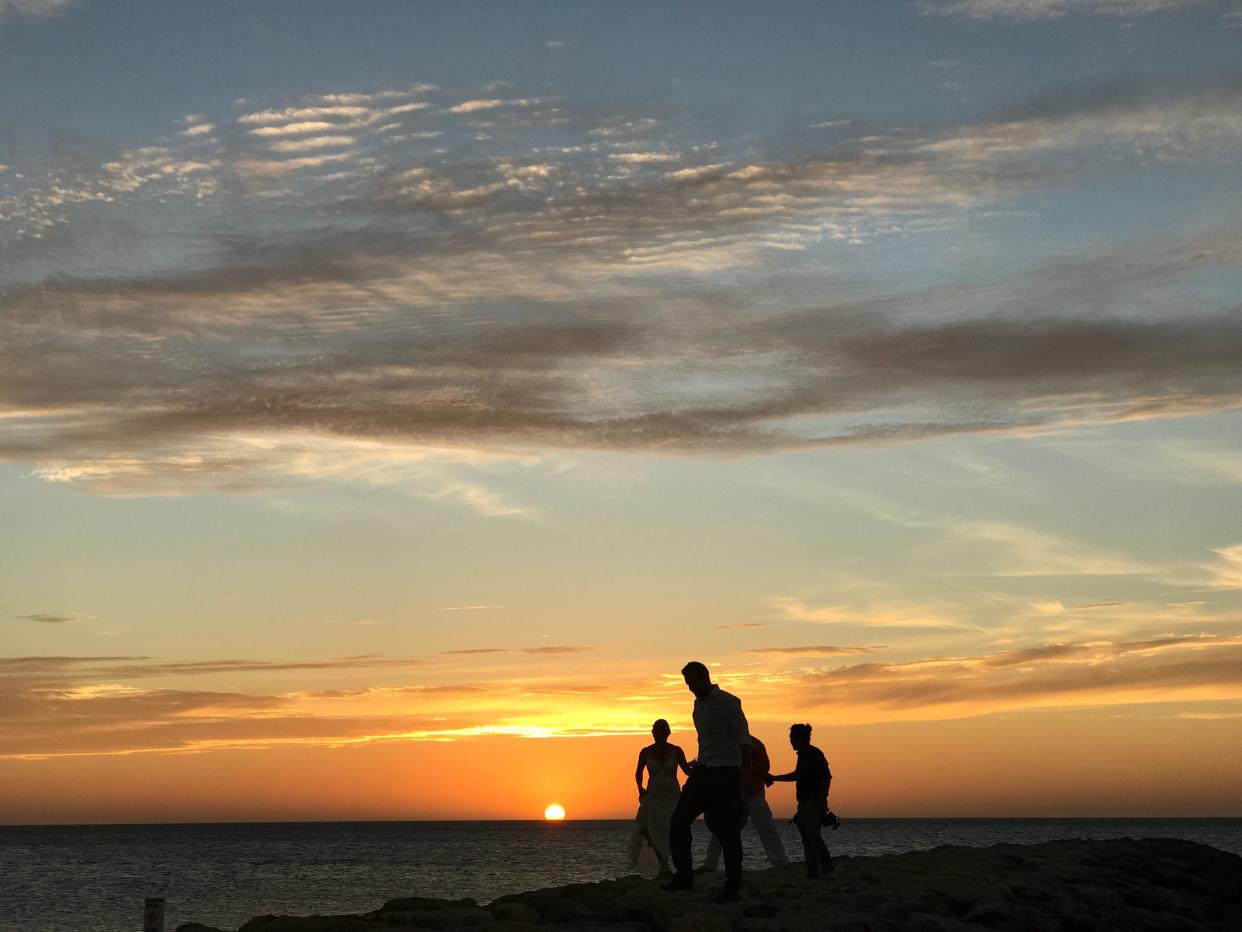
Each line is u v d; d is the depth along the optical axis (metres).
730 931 9.93
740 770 11.88
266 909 48.66
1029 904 13.54
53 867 90.81
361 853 118.44
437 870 79.31
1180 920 14.50
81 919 47.19
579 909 11.37
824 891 13.30
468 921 10.66
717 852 16.28
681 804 12.11
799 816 14.92
